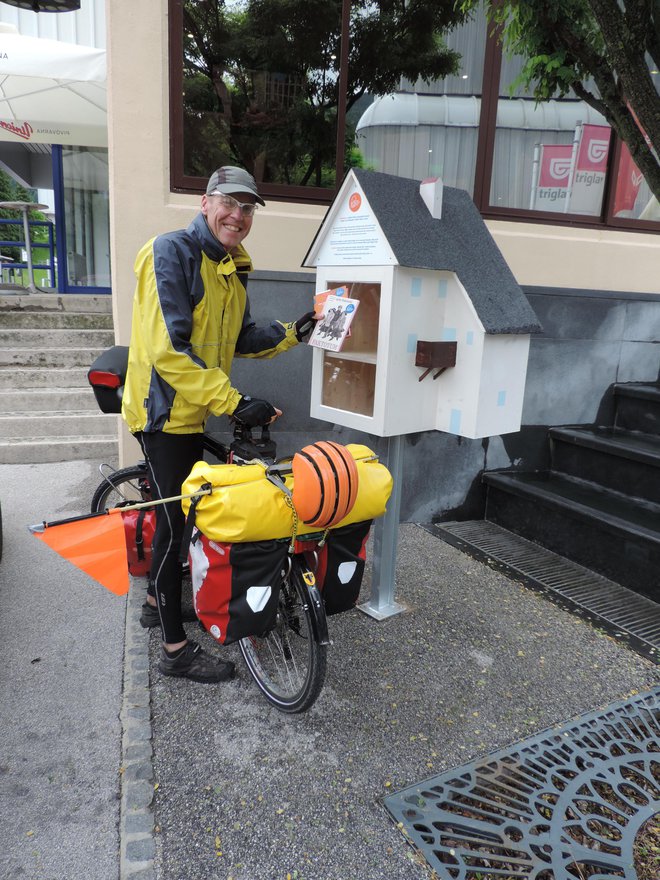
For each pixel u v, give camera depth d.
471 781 2.03
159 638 2.74
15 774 2.00
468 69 4.06
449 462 4.21
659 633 2.96
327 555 2.19
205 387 2.19
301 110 3.78
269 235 3.66
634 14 1.90
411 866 1.72
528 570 3.57
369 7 3.83
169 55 3.42
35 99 6.64
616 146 4.38
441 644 2.79
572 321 4.32
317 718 2.29
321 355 2.83
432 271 2.53
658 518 3.50
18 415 5.25
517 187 4.30
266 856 1.74
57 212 8.23
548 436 4.40
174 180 3.54
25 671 2.51
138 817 1.84
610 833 1.86
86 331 6.22
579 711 2.40
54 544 2.07
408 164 4.09
